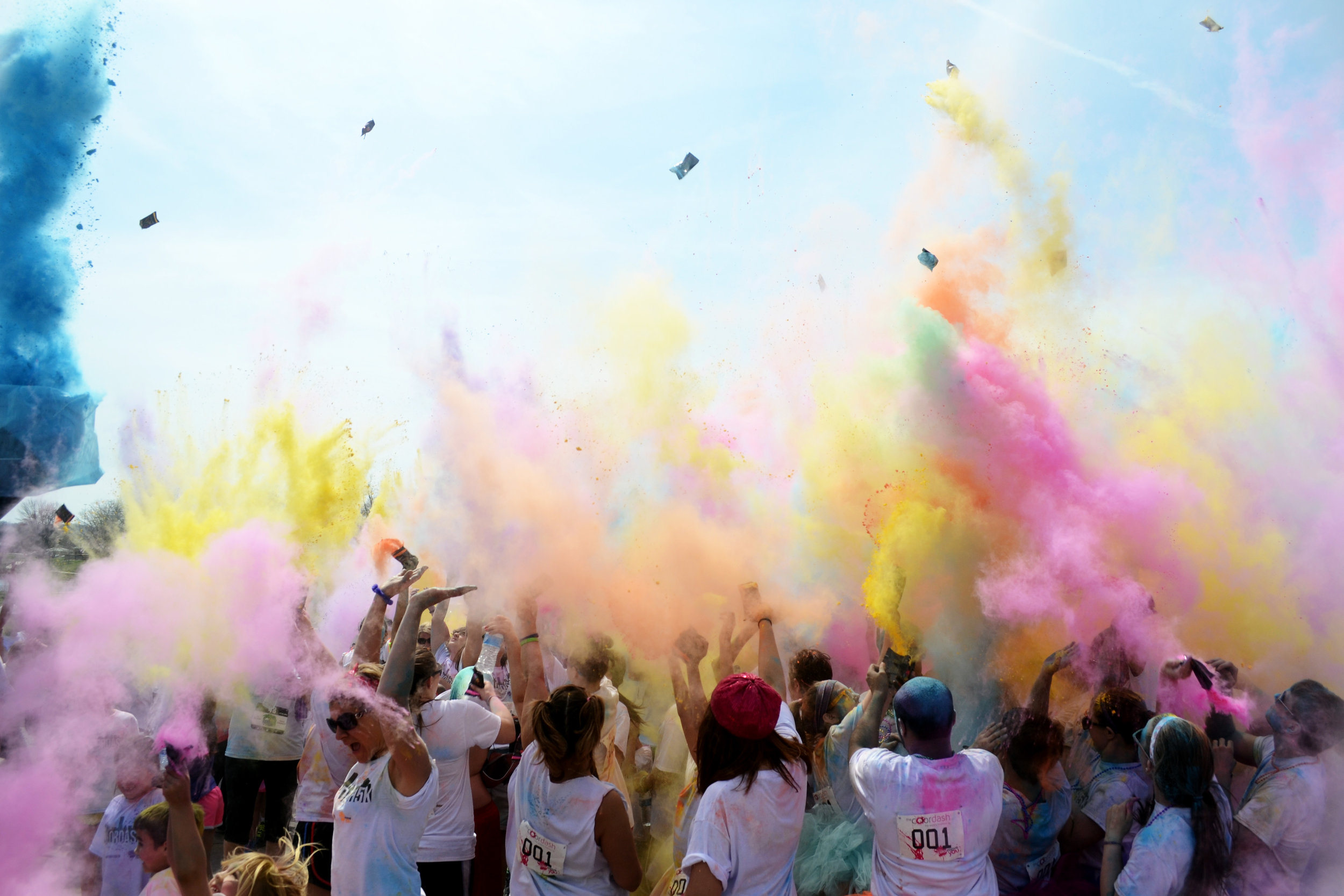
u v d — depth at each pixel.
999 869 3.31
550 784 3.12
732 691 2.85
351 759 3.92
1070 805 3.55
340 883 3.12
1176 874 2.94
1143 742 3.20
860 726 3.54
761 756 2.82
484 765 4.48
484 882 4.22
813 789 3.85
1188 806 3.05
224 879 3.15
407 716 3.25
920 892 2.81
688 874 2.72
